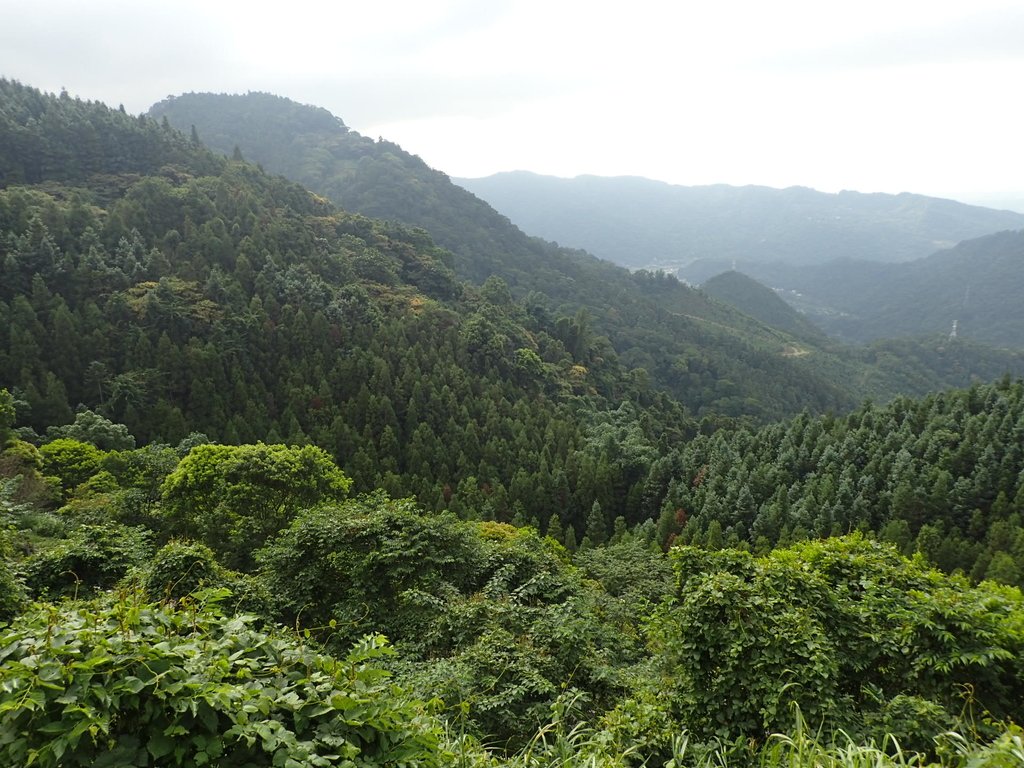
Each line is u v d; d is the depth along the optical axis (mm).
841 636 6676
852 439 46125
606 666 10195
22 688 2975
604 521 46406
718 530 36406
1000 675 6070
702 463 51719
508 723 8578
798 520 37531
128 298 57281
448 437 53750
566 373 82438
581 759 5594
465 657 9883
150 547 16172
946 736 5246
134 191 79250
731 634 6508
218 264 66125
